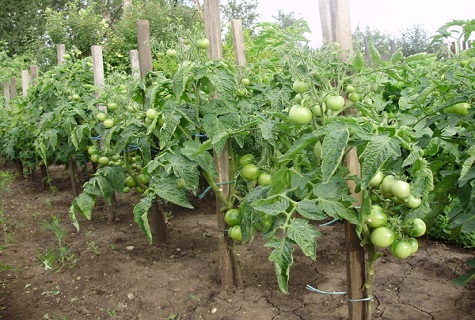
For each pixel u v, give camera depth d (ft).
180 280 10.39
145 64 12.05
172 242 13.12
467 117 7.31
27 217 16.99
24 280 11.05
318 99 6.48
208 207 16.84
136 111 11.58
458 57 8.78
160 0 43.93
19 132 20.75
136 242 13.25
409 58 7.63
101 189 11.07
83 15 38.19
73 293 10.23
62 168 28.30
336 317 8.52
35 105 17.16
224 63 8.41
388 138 5.48
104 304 9.63
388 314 8.60
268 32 10.62
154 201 12.84
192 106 8.96
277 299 9.27
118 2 83.46
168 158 8.48
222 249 9.61
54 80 15.76
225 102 7.99
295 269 10.84
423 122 8.50
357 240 6.91
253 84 10.02
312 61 6.81
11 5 81.61
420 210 6.08
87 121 14.11
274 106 8.39
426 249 12.07
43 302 9.89
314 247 5.90
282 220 6.48
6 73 40.37
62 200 19.43
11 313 9.40
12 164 31.22
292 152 5.98
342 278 10.28
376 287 9.77
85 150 16.62
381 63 7.06
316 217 6.03
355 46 7.54
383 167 6.61
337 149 5.53
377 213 6.25
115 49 36.09
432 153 8.52
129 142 11.74
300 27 11.45
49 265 11.77
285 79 8.85
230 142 8.96
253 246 12.31
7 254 12.92
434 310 8.71
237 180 9.64
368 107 7.06
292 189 6.55
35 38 56.39
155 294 9.81
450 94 7.96
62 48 18.92
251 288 9.71
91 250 12.76
